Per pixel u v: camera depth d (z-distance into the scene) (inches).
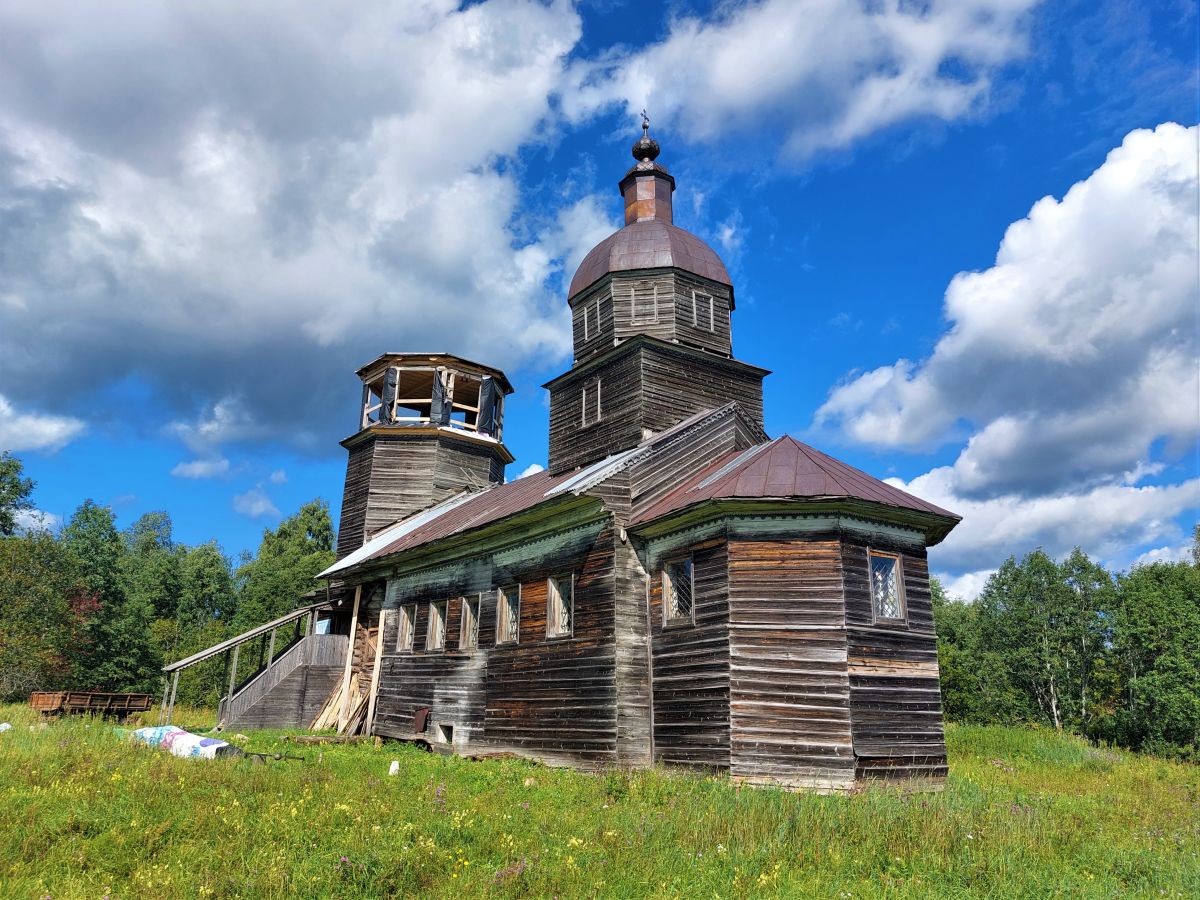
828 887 333.7
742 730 591.8
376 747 835.4
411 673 938.7
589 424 940.6
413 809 415.5
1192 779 804.6
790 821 410.0
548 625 752.3
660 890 318.7
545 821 407.2
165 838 354.3
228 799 411.5
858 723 583.5
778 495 620.1
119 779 438.6
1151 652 1603.1
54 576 1536.7
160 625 2090.3
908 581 645.9
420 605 960.9
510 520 786.2
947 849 385.7
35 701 943.7
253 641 2064.5
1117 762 928.9
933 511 649.6
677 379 907.4
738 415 860.6
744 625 613.0
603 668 680.4
